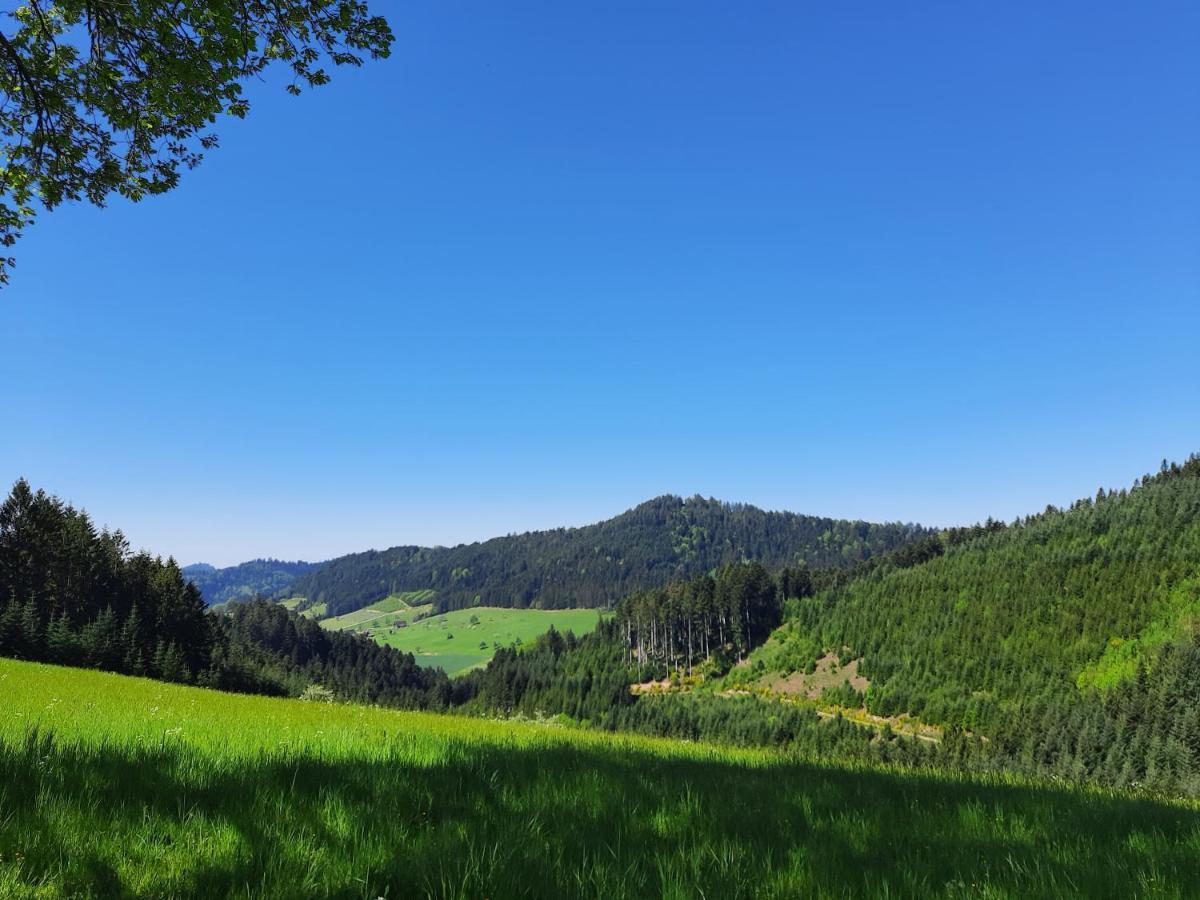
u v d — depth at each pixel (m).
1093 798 8.65
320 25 8.29
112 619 79.44
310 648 198.00
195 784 5.21
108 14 7.91
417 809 5.10
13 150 9.05
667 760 9.73
